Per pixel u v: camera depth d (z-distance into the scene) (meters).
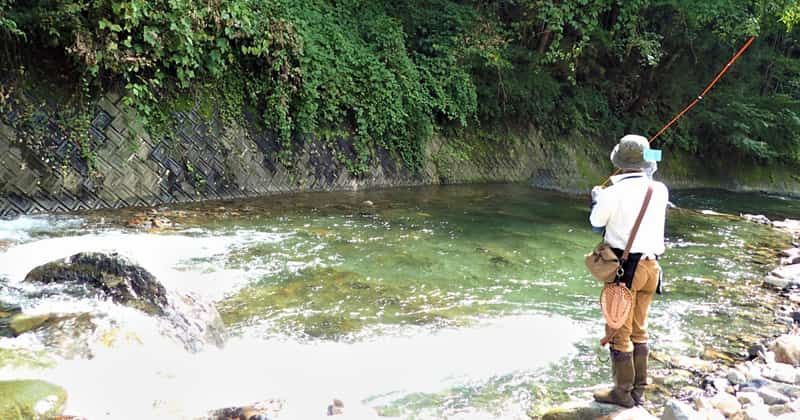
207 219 7.93
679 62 18.94
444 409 3.35
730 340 4.66
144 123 8.52
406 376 3.72
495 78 14.91
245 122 9.99
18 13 7.44
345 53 11.69
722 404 3.44
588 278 6.29
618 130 18.03
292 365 3.77
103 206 8.15
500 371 3.88
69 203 7.84
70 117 7.89
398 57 12.70
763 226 10.99
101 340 3.54
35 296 4.10
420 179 13.24
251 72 10.05
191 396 3.28
